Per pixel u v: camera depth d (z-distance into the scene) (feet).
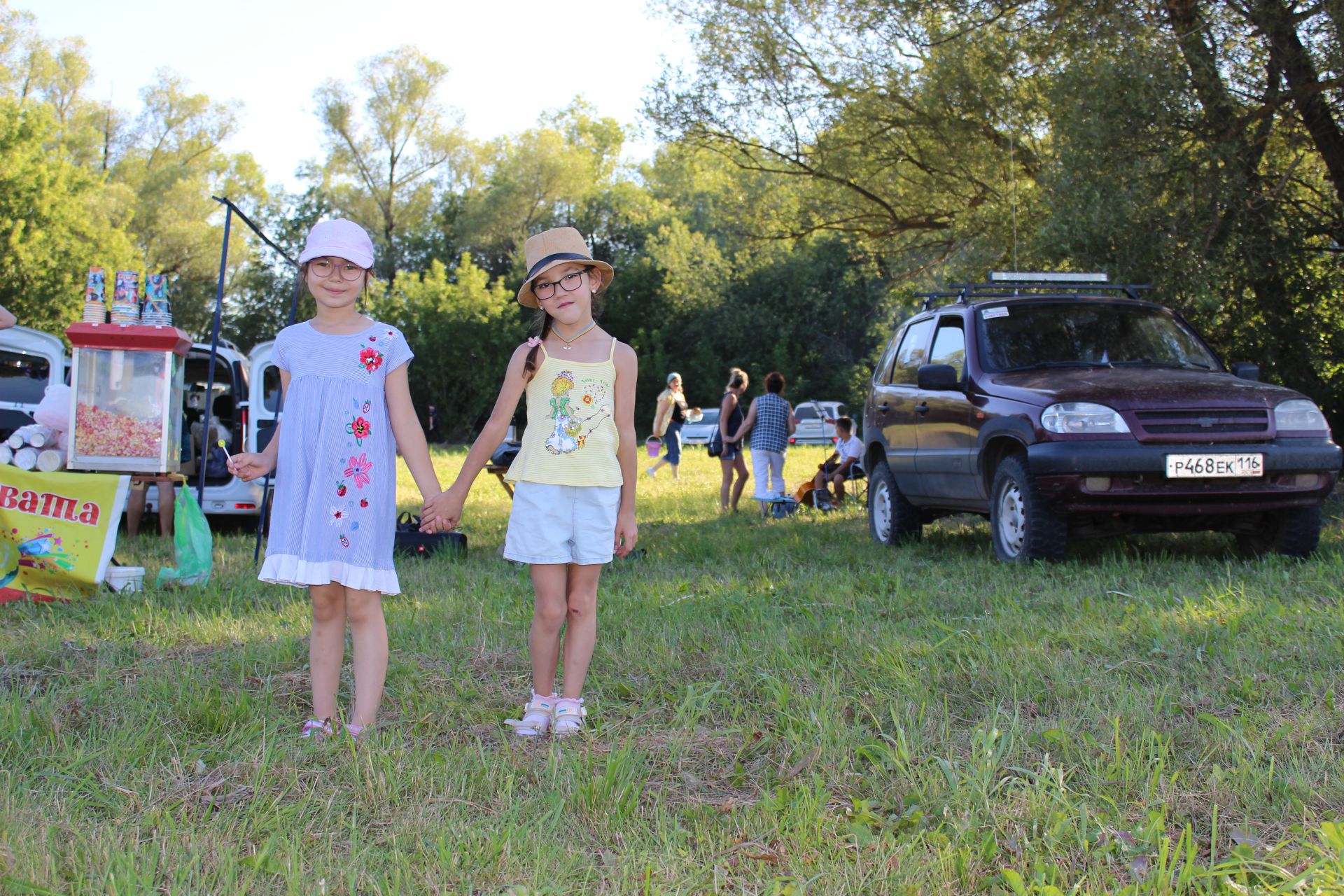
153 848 8.58
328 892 8.11
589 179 162.61
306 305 155.12
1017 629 16.44
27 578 19.31
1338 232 43.55
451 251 163.63
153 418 20.54
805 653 15.24
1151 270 39.81
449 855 8.61
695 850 9.02
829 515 37.63
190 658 15.38
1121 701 12.44
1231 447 22.29
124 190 135.54
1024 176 59.00
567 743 11.67
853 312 144.46
